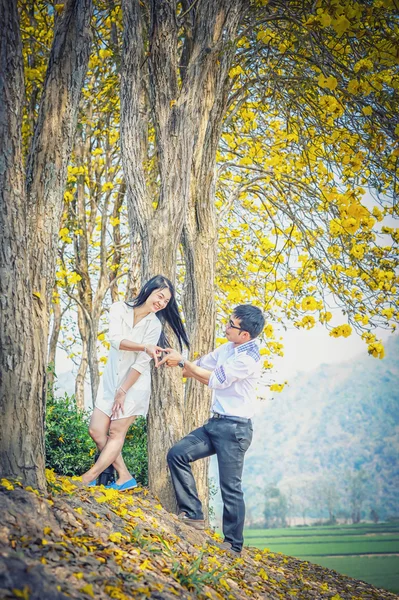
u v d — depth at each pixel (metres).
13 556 2.78
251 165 8.87
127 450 6.27
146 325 5.18
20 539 3.08
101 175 10.22
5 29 3.72
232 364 4.98
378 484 87.88
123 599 2.90
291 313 8.72
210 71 6.52
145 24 6.38
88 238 10.52
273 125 8.07
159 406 5.61
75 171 8.76
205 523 6.08
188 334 6.51
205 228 6.61
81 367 11.40
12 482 3.58
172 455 5.09
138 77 5.81
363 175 7.22
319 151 7.42
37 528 3.25
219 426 5.04
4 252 3.67
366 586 7.52
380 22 6.05
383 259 7.43
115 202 10.07
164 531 4.45
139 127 5.85
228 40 6.03
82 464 5.90
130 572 3.29
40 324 3.92
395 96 6.13
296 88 7.26
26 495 3.44
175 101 5.85
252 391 5.12
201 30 5.97
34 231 4.05
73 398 6.44
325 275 7.85
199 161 6.57
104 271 9.88
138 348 4.96
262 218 9.91
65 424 5.98
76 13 4.22
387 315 7.21
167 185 5.79
